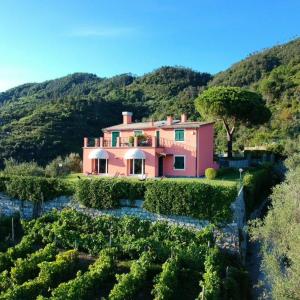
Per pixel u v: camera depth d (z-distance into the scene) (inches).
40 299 806.5
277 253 849.5
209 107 2112.5
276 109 3678.6
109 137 2130.9
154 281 969.5
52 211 1446.9
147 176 1813.5
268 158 2244.1
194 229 1248.2
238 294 981.2
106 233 1286.9
